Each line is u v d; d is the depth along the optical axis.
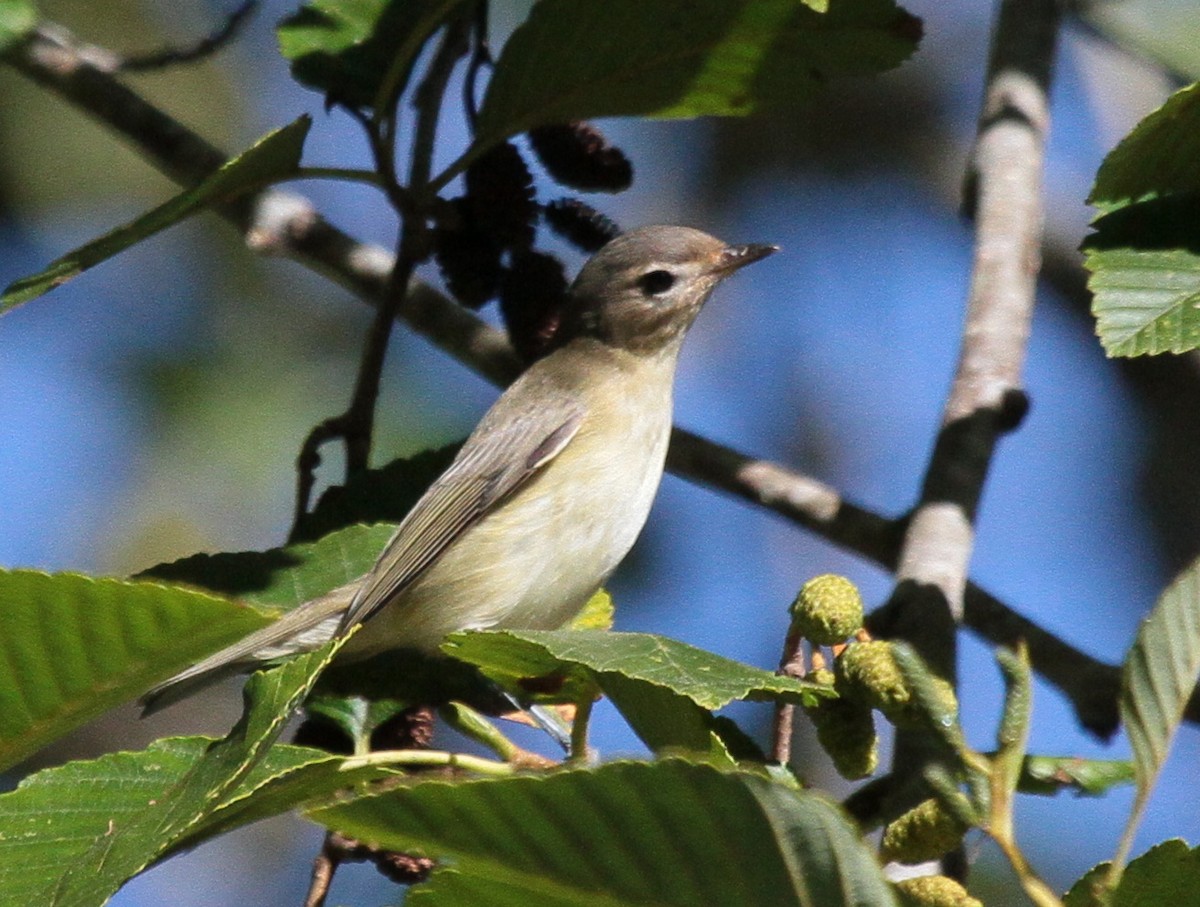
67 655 6.27
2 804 6.52
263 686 6.35
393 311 9.59
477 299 10.49
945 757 5.50
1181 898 5.59
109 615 6.11
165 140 11.64
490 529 10.46
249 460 15.53
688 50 9.24
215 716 16.53
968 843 7.13
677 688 6.04
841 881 4.69
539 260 10.55
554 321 10.69
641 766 4.66
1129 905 5.62
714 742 6.32
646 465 11.01
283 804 6.92
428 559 9.90
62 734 6.65
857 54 9.23
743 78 9.38
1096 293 7.66
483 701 8.74
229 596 8.84
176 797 6.26
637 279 11.23
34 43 11.61
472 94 9.91
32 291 8.06
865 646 6.54
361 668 8.84
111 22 16.45
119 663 6.32
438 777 4.82
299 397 15.73
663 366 11.28
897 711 6.44
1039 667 10.41
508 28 15.55
